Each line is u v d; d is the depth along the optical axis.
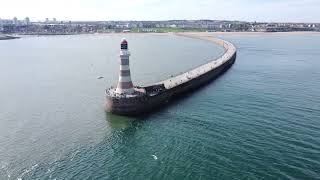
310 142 44.78
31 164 41.66
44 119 59.28
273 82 86.69
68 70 119.69
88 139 49.38
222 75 100.69
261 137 47.06
